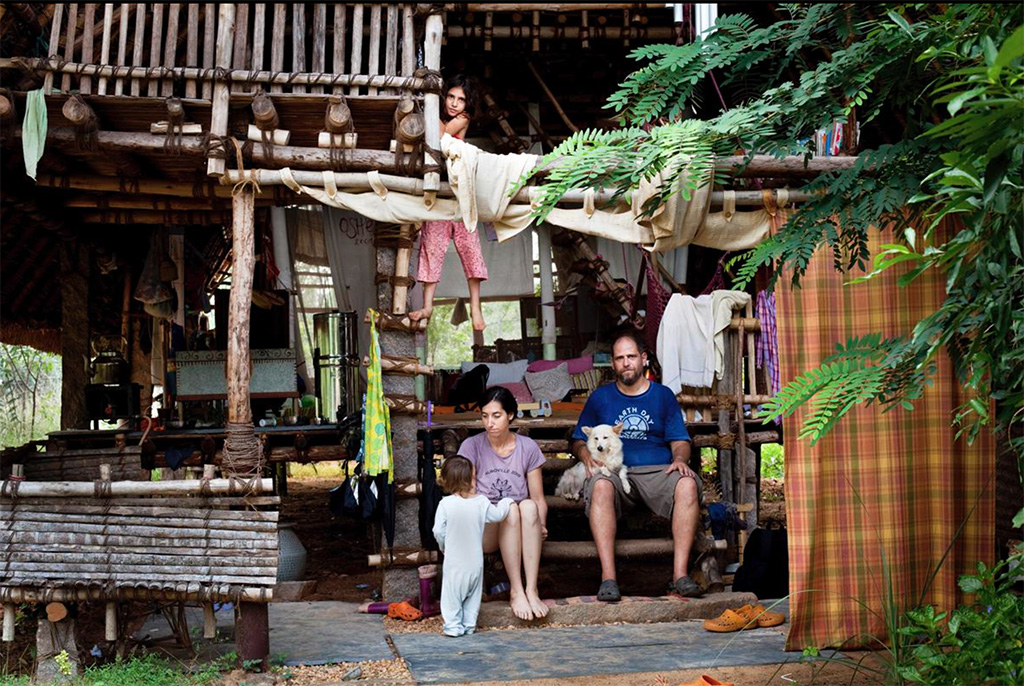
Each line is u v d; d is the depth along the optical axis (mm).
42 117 4840
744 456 6766
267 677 4453
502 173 5367
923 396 4949
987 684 3781
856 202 4176
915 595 4922
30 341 11016
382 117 5457
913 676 3848
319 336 6898
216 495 4637
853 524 4887
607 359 8016
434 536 5453
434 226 5820
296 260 8141
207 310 8414
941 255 2830
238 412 4965
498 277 8477
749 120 4047
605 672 4520
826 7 4234
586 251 8195
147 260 7457
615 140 4277
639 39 7871
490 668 4590
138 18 5145
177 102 5051
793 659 4703
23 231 8156
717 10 7605
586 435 6254
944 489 4941
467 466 5426
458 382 6879
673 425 6215
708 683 4031
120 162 5598
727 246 5484
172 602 4938
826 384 3613
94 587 4367
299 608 5910
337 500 5902
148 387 8492
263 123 5160
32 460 6070
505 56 8445
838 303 4973
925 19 4176
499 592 5820
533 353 8266
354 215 8172
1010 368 3338
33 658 4672
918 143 4027
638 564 7547
